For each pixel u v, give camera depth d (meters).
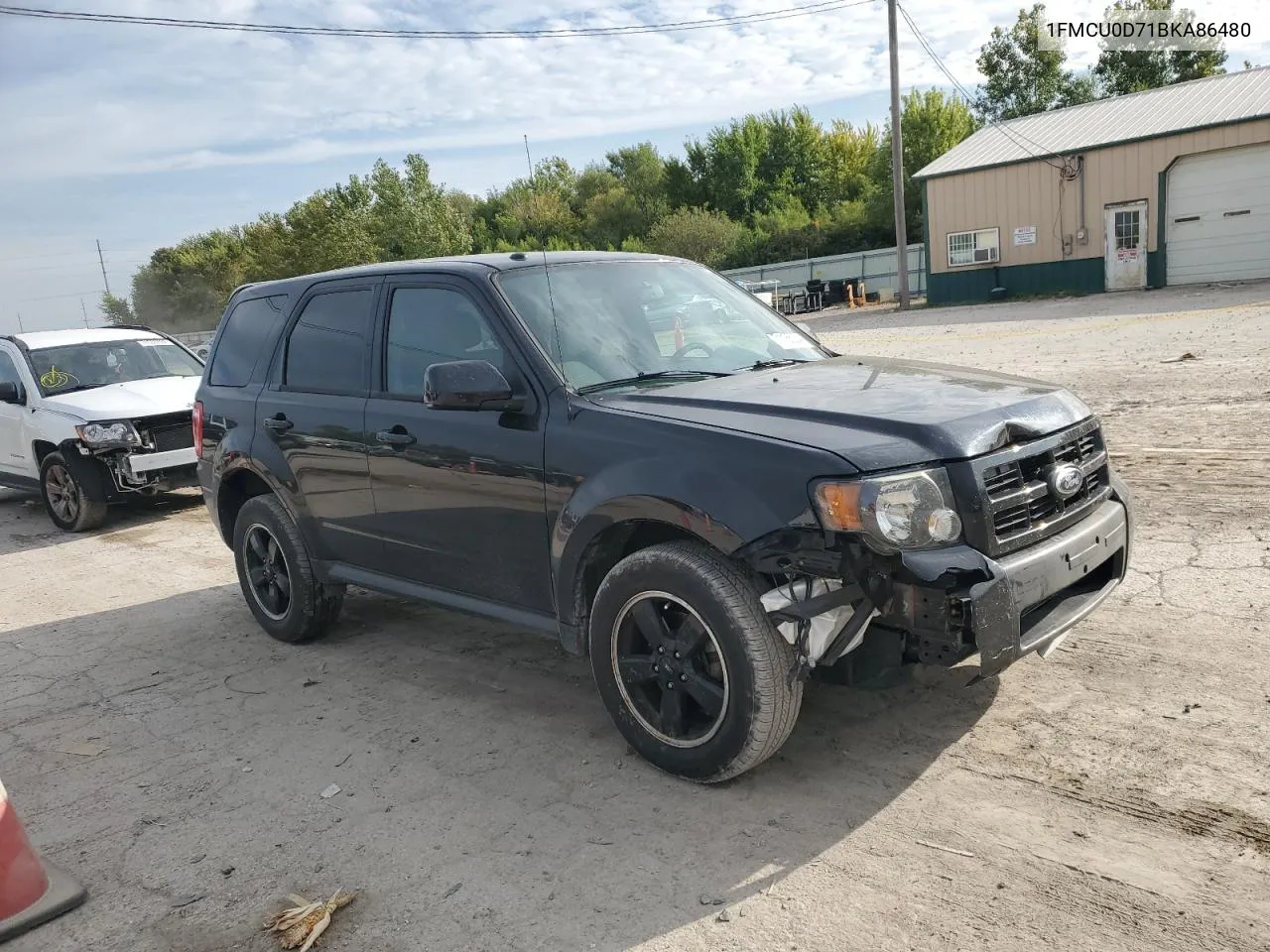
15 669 5.45
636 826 3.20
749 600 3.15
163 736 4.30
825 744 3.62
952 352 14.95
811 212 63.12
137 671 5.20
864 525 2.89
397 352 4.45
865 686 3.17
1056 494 3.27
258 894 3.01
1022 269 26.56
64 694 4.96
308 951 2.71
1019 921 2.57
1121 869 2.74
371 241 56.47
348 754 3.94
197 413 5.68
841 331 22.47
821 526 2.95
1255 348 11.65
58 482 9.42
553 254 4.43
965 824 3.03
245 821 3.47
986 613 2.88
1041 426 3.32
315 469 4.80
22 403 9.67
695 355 4.13
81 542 8.91
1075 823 2.98
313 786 3.69
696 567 3.21
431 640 5.27
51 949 2.84
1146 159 23.78
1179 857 2.77
